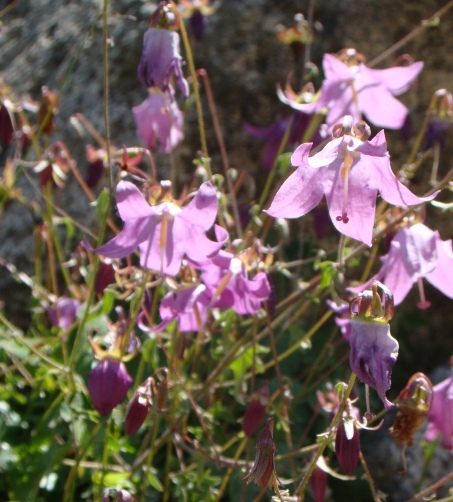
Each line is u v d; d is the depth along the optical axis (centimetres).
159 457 40
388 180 28
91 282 36
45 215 42
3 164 52
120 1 52
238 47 50
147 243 29
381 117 38
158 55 34
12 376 40
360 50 50
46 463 36
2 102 39
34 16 57
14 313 49
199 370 43
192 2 43
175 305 32
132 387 40
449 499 32
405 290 33
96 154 41
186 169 48
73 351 35
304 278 47
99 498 35
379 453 43
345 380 45
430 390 31
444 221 50
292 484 38
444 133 40
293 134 41
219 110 49
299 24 44
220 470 39
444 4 51
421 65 37
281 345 44
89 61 52
